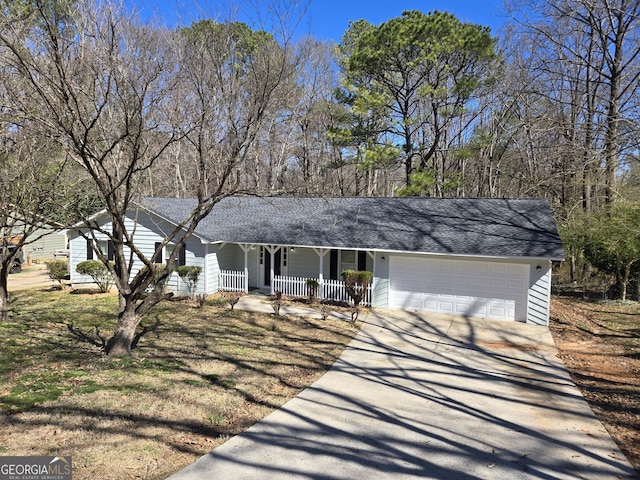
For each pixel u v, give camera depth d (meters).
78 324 12.18
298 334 11.89
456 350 10.74
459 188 29.41
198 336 11.30
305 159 26.64
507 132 26.03
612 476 5.30
